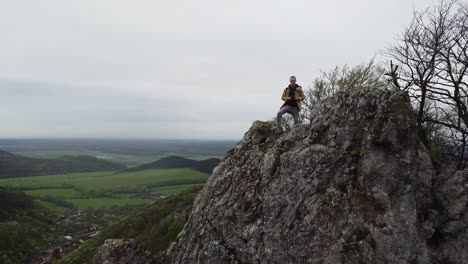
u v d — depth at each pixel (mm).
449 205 13047
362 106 13984
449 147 17656
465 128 17938
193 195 30844
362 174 12625
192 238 17500
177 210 26703
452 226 12758
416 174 12578
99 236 37125
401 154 12469
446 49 17469
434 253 12547
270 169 15445
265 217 14344
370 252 11422
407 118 12719
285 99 19031
